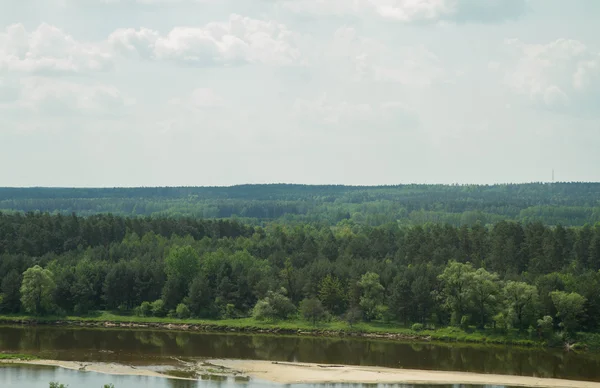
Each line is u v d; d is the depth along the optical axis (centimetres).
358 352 16888
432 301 19888
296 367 14888
